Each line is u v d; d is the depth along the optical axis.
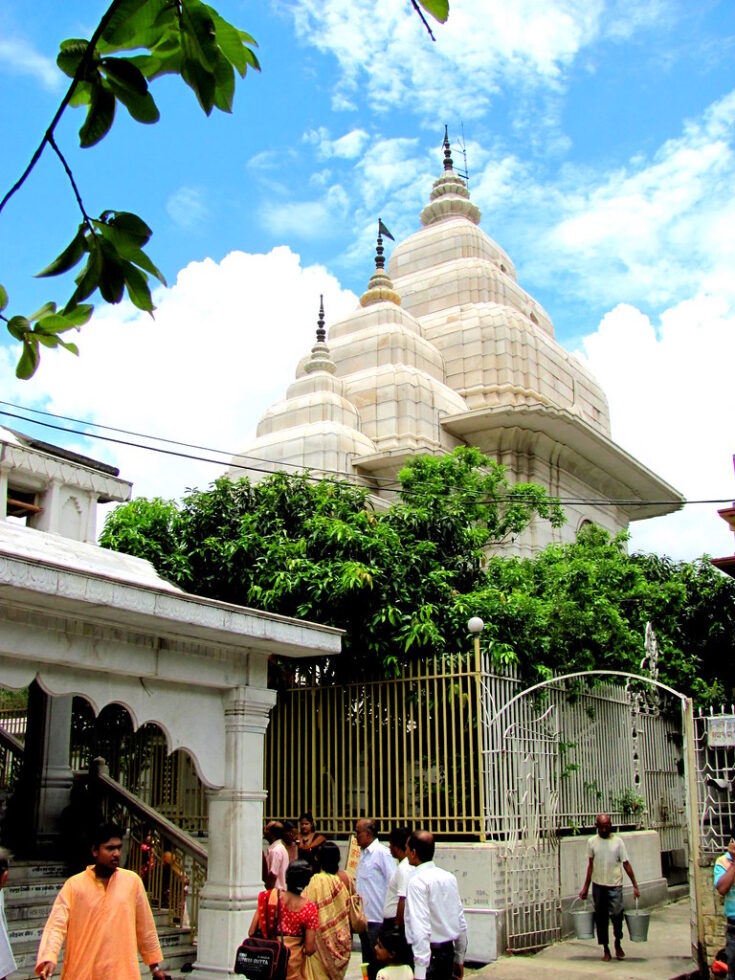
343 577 13.57
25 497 13.10
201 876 11.56
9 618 8.24
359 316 30.48
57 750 13.16
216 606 9.42
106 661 9.05
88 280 2.70
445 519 15.88
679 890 18.44
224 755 10.36
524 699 13.59
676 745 19.67
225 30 2.57
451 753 12.98
